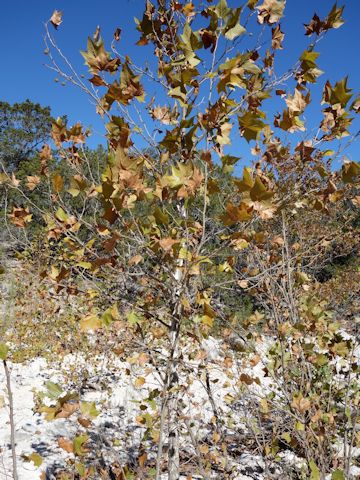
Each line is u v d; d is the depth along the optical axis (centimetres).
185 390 223
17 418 394
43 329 612
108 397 406
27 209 193
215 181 168
